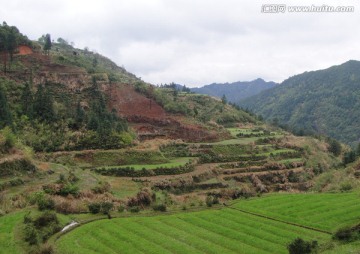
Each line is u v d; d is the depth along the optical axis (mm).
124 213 58562
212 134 135625
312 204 65562
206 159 112188
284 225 54531
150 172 91250
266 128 187625
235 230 52500
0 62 131750
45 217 47406
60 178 67938
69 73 141125
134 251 42125
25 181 66750
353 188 86125
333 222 55594
